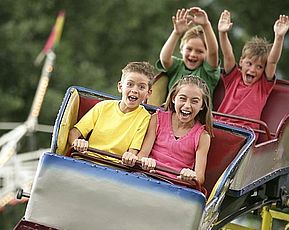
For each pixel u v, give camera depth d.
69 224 14.27
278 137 17.48
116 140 15.54
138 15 46.78
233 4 47.75
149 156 15.60
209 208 14.52
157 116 15.76
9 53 43.91
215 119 17.69
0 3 44.81
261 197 17.80
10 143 27.89
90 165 14.26
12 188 26.44
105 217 14.19
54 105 40.97
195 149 15.49
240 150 15.76
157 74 18.25
